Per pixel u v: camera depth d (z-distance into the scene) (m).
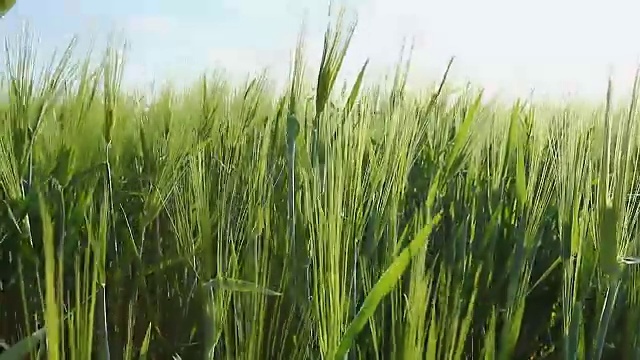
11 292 1.58
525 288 1.28
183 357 1.49
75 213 1.42
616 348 1.41
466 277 1.41
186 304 1.55
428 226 0.99
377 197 1.29
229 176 1.37
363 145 1.14
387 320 1.24
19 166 1.98
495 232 1.50
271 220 1.43
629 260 1.20
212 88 2.63
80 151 1.93
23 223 1.64
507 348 1.17
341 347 1.01
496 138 2.04
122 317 1.53
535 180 1.58
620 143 1.19
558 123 1.46
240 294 1.15
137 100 2.70
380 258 1.35
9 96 2.00
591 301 1.46
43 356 1.14
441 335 1.03
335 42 1.34
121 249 1.84
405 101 1.46
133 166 2.44
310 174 1.20
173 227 1.77
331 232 1.03
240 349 1.14
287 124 1.29
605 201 1.19
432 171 2.03
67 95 2.02
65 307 1.31
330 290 1.03
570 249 1.24
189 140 2.02
